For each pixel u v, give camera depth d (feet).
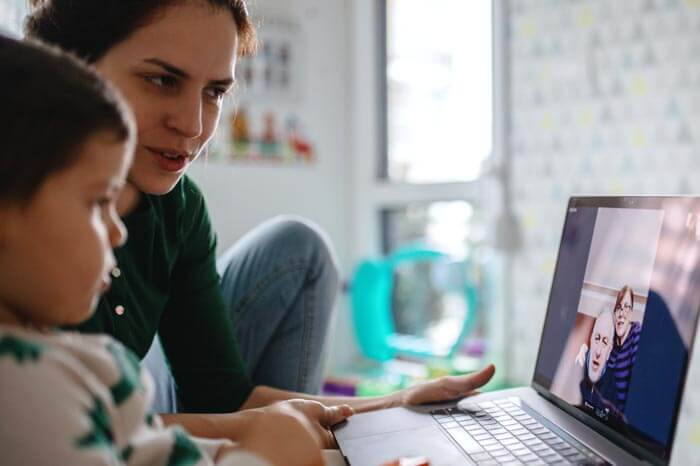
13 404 1.37
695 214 2.06
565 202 5.92
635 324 2.23
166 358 3.51
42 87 1.47
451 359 6.58
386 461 2.19
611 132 5.61
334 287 4.35
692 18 5.11
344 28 7.52
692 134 5.14
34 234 1.46
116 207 2.75
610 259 2.47
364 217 7.61
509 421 2.48
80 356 1.60
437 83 7.09
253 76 6.64
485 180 6.58
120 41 2.49
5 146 1.41
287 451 1.89
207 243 3.39
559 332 2.74
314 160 7.29
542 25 6.04
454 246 6.98
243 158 6.59
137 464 1.67
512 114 6.30
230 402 3.32
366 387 6.18
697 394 5.05
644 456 2.06
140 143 2.59
